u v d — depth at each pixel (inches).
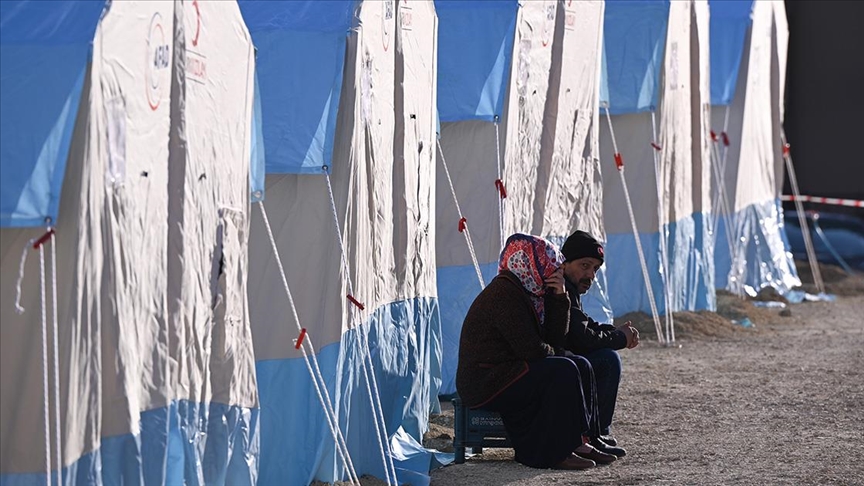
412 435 674.8
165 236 408.5
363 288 593.3
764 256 1419.8
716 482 581.9
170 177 410.9
